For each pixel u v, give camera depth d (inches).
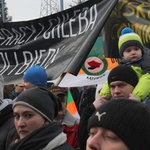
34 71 154.5
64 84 211.5
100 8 177.3
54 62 182.7
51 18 189.0
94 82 212.7
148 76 121.6
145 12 188.9
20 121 106.8
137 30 189.8
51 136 102.9
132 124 55.6
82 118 102.6
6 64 197.5
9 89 275.0
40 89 111.7
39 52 190.5
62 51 183.5
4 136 134.8
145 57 136.5
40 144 101.8
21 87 237.5
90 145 56.3
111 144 55.2
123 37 140.6
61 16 186.9
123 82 116.8
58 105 116.9
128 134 55.2
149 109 58.8
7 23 197.3
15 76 193.6
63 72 165.0
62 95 154.9
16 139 123.0
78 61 164.1
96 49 220.7
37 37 192.1
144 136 55.7
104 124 55.9
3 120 138.5
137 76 120.7
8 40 198.7
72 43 181.8
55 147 102.1
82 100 261.4
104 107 57.7
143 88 117.6
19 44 195.2
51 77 179.8
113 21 193.9
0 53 197.9
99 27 173.0
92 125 57.3
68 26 183.9
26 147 102.4
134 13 190.7
